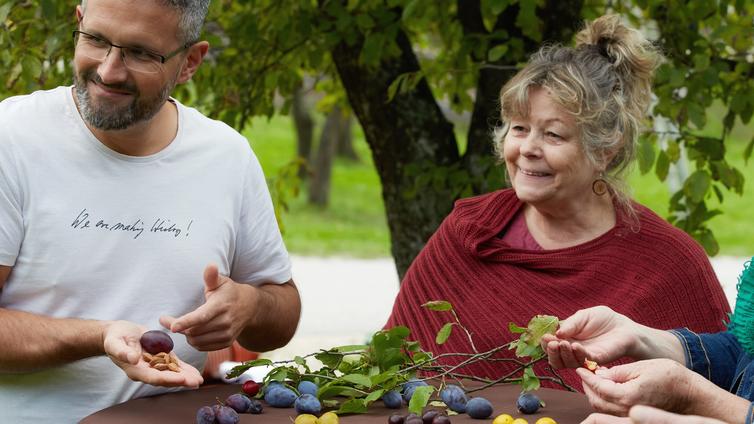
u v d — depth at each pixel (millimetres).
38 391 2764
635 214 3531
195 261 2854
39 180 2713
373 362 2750
